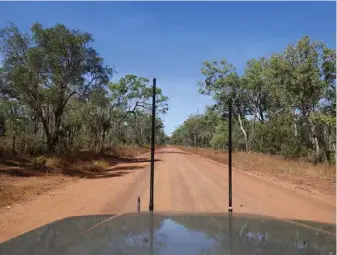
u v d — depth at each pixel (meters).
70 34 27.06
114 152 45.28
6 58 26.28
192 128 118.12
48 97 27.23
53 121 34.91
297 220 2.88
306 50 27.77
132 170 24.41
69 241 2.06
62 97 29.11
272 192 13.69
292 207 10.63
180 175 20.66
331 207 10.59
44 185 15.44
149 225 2.37
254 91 48.91
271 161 28.17
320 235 2.22
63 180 17.77
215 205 11.03
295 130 33.34
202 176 20.02
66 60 27.67
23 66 25.22
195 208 10.55
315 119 26.22
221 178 18.89
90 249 1.86
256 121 51.06
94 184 16.48
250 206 10.83
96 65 29.41
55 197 12.51
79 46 27.53
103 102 32.88
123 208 10.52
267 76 30.67
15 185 14.47
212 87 51.94
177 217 2.67
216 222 2.48
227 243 1.92
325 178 17.94
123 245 1.89
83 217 3.01
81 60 28.22
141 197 12.55
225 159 35.75
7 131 31.08
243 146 59.19
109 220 2.63
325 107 28.48
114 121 50.91
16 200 11.60
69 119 38.81
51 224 2.70
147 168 26.11
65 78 27.80
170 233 2.14
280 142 35.97
